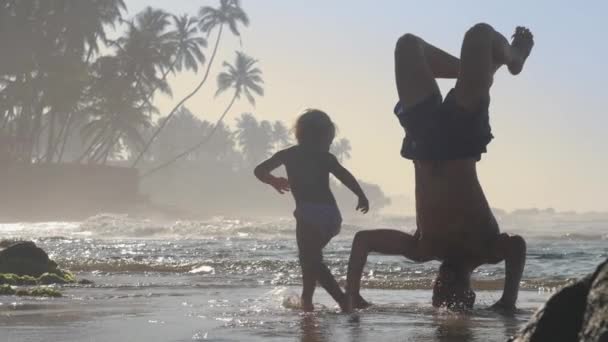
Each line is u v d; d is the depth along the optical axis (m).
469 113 3.89
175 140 146.38
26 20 59.56
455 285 4.13
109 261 9.22
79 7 61.00
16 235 24.44
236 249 12.98
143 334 3.02
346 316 3.76
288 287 5.72
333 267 8.11
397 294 5.38
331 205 4.40
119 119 67.44
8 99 59.41
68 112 62.53
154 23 68.88
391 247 4.22
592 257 9.84
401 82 4.04
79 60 62.25
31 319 3.56
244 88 85.50
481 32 3.87
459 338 2.94
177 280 6.71
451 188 3.95
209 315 3.77
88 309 4.08
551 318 1.70
